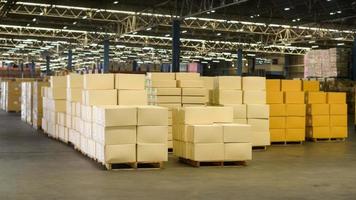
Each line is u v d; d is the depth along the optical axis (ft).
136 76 32.07
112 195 21.34
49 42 129.08
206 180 25.30
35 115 54.49
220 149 29.73
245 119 38.19
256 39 119.44
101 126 28.45
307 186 24.07
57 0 71.20
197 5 72.69
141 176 26.20
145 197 21.04
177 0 74.18
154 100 36.40
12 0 67.26
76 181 24.44
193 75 37.09
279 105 42.24
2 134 48.37
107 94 31.58
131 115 27.94
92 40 115.96
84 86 33.19
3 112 82.89
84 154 34.06
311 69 78.23
